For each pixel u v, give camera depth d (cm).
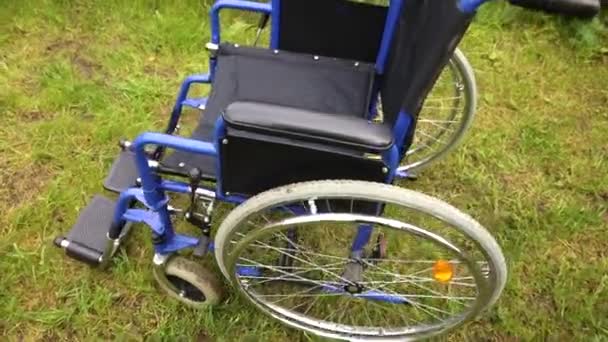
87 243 179
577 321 183
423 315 181
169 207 169
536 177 218
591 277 192
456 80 177
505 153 223
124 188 183
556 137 229
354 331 171
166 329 175
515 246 197
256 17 255
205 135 154
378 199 125
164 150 159
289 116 119
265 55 171
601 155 226
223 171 137
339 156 125
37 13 250
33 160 208
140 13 253
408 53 140
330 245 194
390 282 169
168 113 226
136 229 192
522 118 234
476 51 254
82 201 200
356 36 168
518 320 183
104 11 254
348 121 119
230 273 158
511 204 209
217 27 169
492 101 238
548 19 261
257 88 165
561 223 204
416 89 123
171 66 240
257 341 174
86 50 242
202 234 160
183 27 250
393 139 118
